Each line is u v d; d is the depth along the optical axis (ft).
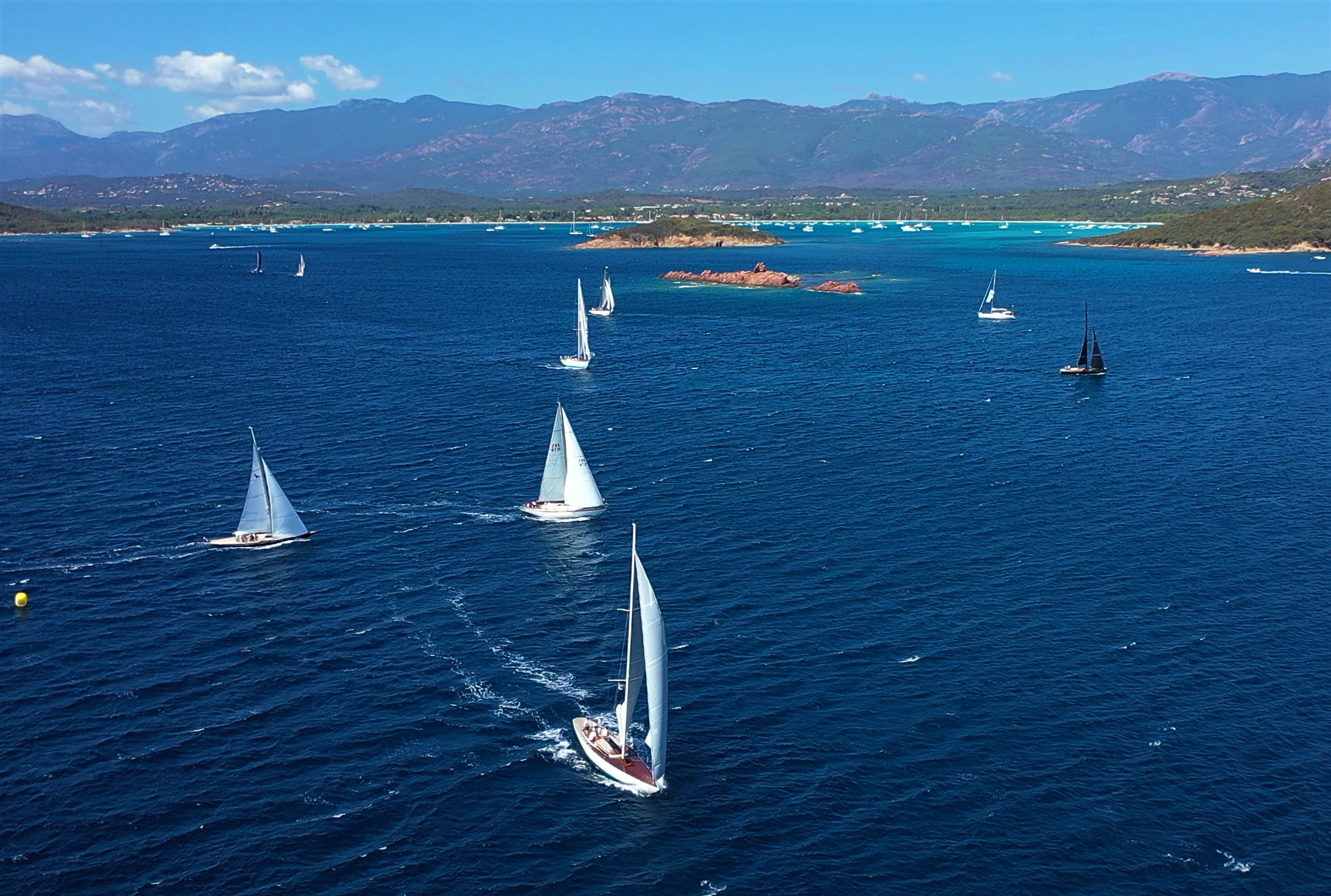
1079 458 367.66
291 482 341.82
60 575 265.95
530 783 185.16
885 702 207.21
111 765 187.93
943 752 191.42
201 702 207.92
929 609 245.04
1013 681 214.07
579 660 225.15
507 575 266.98
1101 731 197.16
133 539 290.35
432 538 291.79
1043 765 187.73
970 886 161.07
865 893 159.94
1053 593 253.03
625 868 165.37
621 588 258.57
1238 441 390.83
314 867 164.66
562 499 309.42
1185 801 178.50
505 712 205.77
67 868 163.53
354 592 257.55
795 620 240.12
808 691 211.00
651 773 184.03
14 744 193.67
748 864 165.99
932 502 318.45
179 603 250.98
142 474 349.20
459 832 172.76
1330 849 167.43
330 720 202.08
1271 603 247.70
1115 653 224.53
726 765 188.96
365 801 179.73
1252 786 181.78
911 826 173.37
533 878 163.32
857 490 330.75
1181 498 322.55
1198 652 224.74
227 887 160.15
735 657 224.12
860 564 270.87
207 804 178.29
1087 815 175.42
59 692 211.20
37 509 313.94
